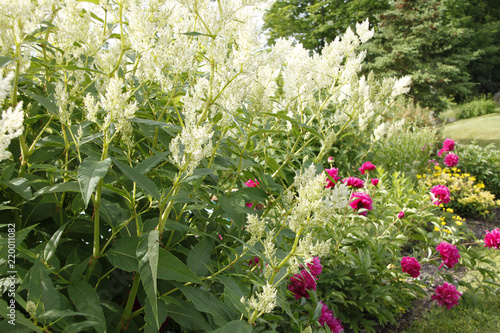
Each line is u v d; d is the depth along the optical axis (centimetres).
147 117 195
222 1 158
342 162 593
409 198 527
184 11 182
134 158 221
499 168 890
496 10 2778
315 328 252
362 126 492
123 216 172
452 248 413
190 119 143
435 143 1002
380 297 374
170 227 158
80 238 187
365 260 368
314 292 224
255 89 200
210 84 168
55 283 138
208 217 207
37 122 206
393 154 825
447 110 2255
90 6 194
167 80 167
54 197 169
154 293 118
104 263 178
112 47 170
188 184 176
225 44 163
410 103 1385
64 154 201
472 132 1733
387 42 2153
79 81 191
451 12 2448
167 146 189
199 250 174
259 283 156
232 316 151
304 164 230
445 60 2195
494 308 427
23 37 160
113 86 124
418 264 372
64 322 128
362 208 377
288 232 208
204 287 167
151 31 150
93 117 128
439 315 404
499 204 731
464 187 762
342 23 2402
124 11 162
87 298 133
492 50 2533
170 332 194
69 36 164
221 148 212
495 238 445
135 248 142
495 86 2956
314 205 143
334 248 377
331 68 285
